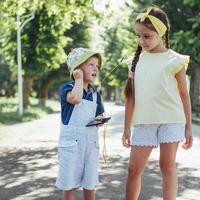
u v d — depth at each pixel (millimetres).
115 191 6602
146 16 4531
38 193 6465
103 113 4750
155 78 4570
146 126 4625
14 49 29422
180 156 10180
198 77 30891
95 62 4688
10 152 11133
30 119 25219
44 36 28328
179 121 4570
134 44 25812
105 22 14352
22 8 14531
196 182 7312
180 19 25984
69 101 4570
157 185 7035
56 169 8508
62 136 4648
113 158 9938
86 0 14031
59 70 43812
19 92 28047
